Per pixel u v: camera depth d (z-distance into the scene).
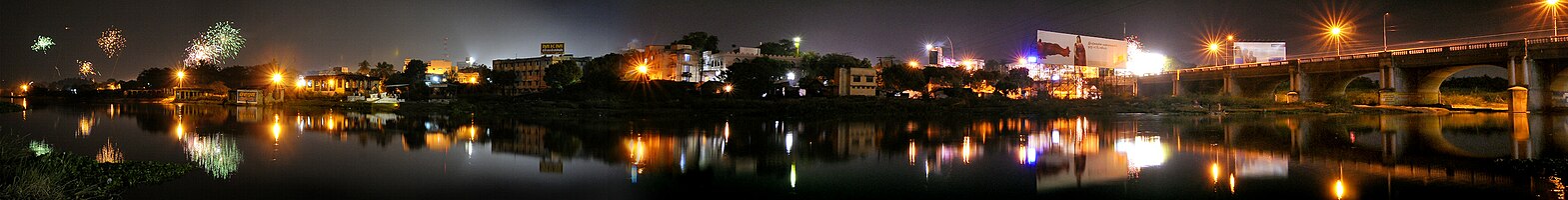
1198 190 30.34
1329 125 69.19
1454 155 41.78
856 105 85.38
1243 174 34.28
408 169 36.34
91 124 73.00
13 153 30.38
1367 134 57.50
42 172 27.52
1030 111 89.81
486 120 77.31
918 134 58.88
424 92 128.75
